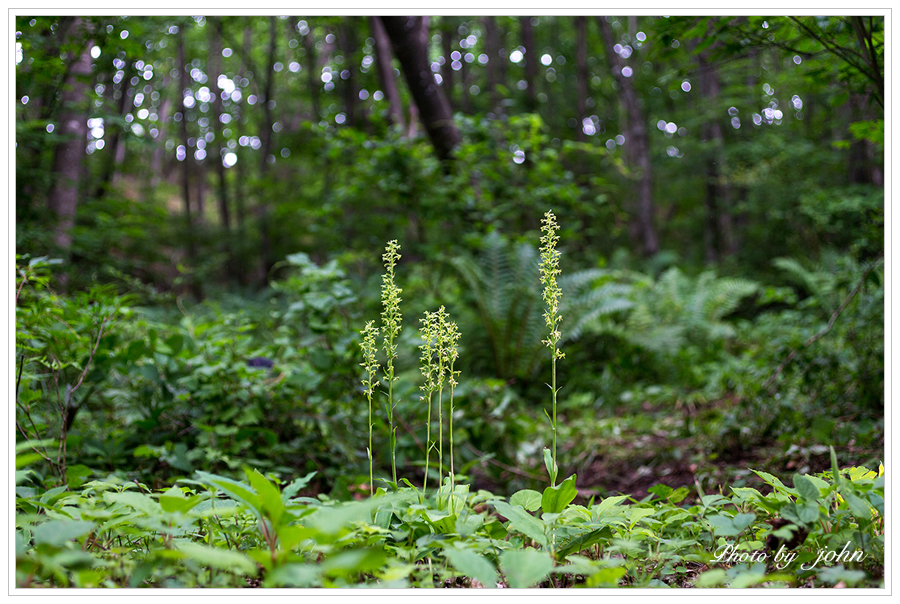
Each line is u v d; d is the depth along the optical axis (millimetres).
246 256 14625
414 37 6648
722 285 8156
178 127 19594
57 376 2670
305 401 3410
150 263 9148
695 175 14711
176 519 1435
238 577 1538
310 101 15867
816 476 1893
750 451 3592
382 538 1578
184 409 3213
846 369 3816
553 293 1749
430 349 1813
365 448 3422
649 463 3848
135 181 19438
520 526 1557
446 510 1746
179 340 3088
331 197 7191
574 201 6676
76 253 6809
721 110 12281
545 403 5930
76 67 6723
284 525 1298
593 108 18719
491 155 6773
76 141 6840
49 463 2551
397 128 6727
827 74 3426
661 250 16078
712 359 6898
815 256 9633
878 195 8453
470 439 3693
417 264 7430
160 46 13664
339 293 3465
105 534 1750
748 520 1557
